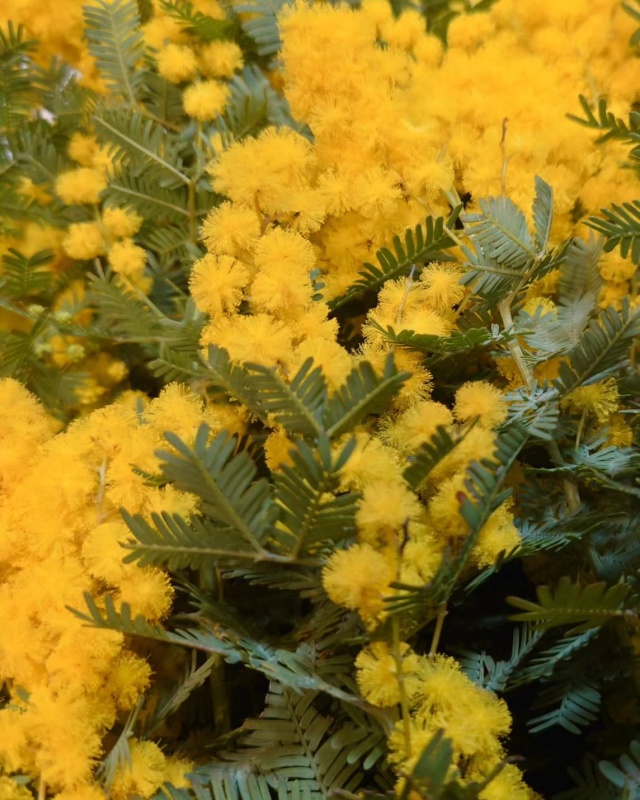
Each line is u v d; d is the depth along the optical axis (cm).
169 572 20
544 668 19
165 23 24
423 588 17
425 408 19
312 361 18
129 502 19
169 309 23
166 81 23
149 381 23
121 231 23
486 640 21
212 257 20
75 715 19
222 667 20
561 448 20
